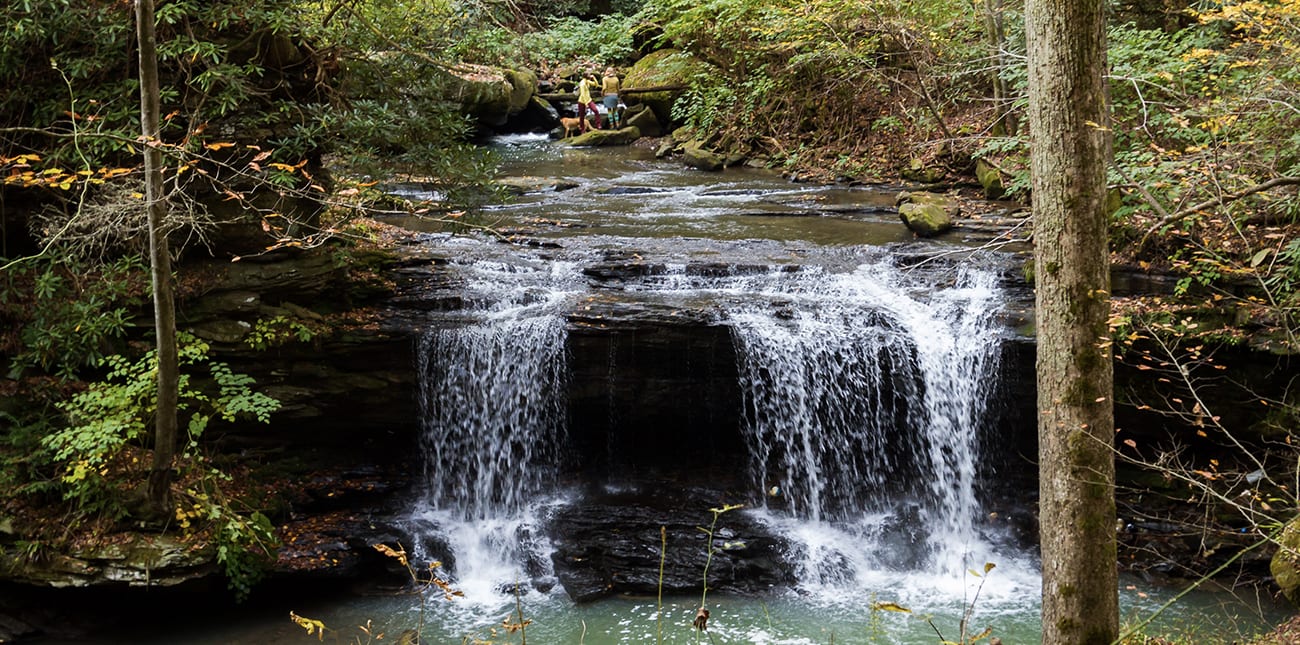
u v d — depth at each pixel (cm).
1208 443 952
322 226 1004
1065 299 539
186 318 906
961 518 992
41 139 838
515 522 979
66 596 823
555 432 1029
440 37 1057
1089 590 556
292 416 955
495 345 996
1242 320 898
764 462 1027
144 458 846
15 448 834
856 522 995
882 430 1008
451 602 876
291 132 939
